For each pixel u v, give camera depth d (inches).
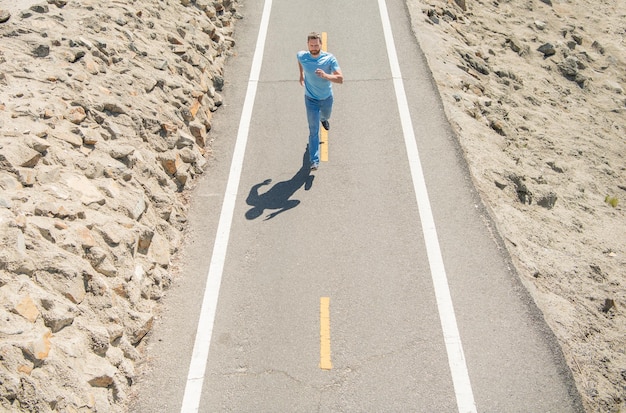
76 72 344.5
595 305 307.4
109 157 313.4
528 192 379.2
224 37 501.4
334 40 510.0
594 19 705.0
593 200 429.4
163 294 286.5
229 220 331.6
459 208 332.2
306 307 278.8
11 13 383.6
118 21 409.4
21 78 324.5
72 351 225.0
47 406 204.2
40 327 220.7
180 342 263.3
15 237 234.8
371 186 352.8
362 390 241.0
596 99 579.5
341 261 303.0
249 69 471.8
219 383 245.6
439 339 259.9
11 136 278.1
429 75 456.4
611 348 279.6
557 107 543.2
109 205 288.8
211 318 274.7
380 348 257.6
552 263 321.4
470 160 370.9
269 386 244.1
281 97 437.4
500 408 232.1
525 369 245.9
